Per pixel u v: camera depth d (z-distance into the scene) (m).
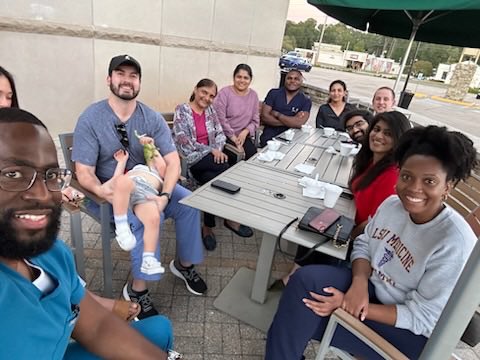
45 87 3.98
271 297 2.11
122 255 2.37
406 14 4.41
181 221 2.01
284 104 4.01
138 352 1.10
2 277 0.76
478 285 0.70
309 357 1.75
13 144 0.73
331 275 1.41
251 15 6.08
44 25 3.78
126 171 2.17
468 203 1.99
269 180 2.07
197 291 2.08
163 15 4.91
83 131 1.95
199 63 5.66
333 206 1.78
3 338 0.74
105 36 4.40
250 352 1.74
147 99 5.19
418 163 1.16
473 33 4.33
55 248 0.95
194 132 2.92
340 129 3.92
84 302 1.05
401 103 7.18
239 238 2.79
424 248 1.20
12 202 0.73
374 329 1.29
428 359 0.81
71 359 1.06
